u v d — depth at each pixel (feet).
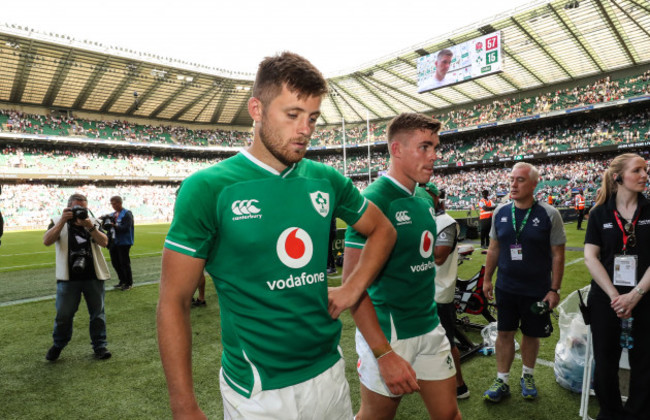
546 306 9.16
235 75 111.86
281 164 3.72
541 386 10.54
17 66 89.20
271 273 3.53
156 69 100.53
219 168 3.58
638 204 7.77
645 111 100.07
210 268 3.64
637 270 7.62
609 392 7.92
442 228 9.14
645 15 75.25
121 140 120.98
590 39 85.97
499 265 10.23
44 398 10.36
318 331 3.80
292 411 3.63
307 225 3.72
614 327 7.86
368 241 4.47
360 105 139.44
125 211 23.81
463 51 89.15
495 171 121.60
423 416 9.21
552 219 9.49
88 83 102.68
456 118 133.49
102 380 11.41
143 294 22.30
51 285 25.84
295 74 3.28
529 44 89.97
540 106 113.19
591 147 102.17
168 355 3.19
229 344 3.72
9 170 102.53
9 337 15.38
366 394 6.14
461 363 12.17
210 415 9.48
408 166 6.04
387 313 6.08
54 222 12.40
